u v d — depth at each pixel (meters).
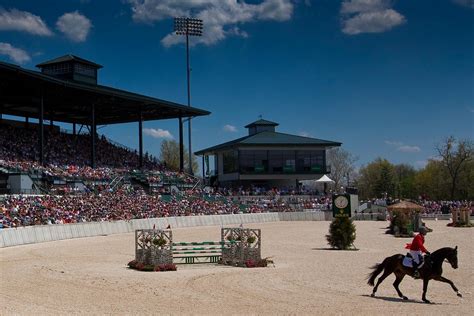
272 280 25.72
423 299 20.66
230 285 24.23
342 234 41.56
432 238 51.53
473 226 70.44
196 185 96.44
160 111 100.12
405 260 21.06
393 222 57.50
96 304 19.69
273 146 106.25
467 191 129.12
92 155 83.56
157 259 29.77
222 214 79.62
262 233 59.59
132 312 18.25
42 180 70.12
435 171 136.50
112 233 59.53
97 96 82.75
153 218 66.69
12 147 77.25
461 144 125.56
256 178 106.69
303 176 108.00
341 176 152.62
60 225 52.47
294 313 18.19
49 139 87.31
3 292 22.05
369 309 19.00
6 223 48.66
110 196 71.75
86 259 34.94
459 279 26.30
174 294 21.95
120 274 27.78
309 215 88.75
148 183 86.50
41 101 74.25
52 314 17.61
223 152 113.06
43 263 32.50
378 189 142.62
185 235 57.00
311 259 34.84
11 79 70.12
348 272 28.58
